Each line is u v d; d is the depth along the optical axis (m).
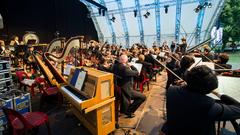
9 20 10.58
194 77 1.03
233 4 11.95
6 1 10.34
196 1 10.74
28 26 11.39
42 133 2.53
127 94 2.84
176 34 12.96
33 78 4.46
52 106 3.51
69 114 3.08
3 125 2.34
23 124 1.91
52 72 3.50
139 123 2.81
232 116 0.95
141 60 4.48
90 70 2.62
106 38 16.03
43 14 11.99
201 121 0.99
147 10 12.60
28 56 6.14
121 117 3.03
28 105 2.79
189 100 1.03
